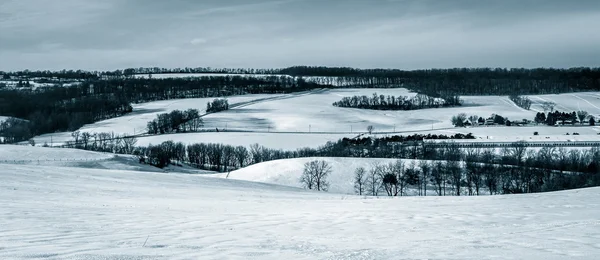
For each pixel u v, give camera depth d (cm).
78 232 1262
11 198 2186
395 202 2658
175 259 905
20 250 978
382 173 8494
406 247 1062
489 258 920
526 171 8381
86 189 3047
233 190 4212
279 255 961
